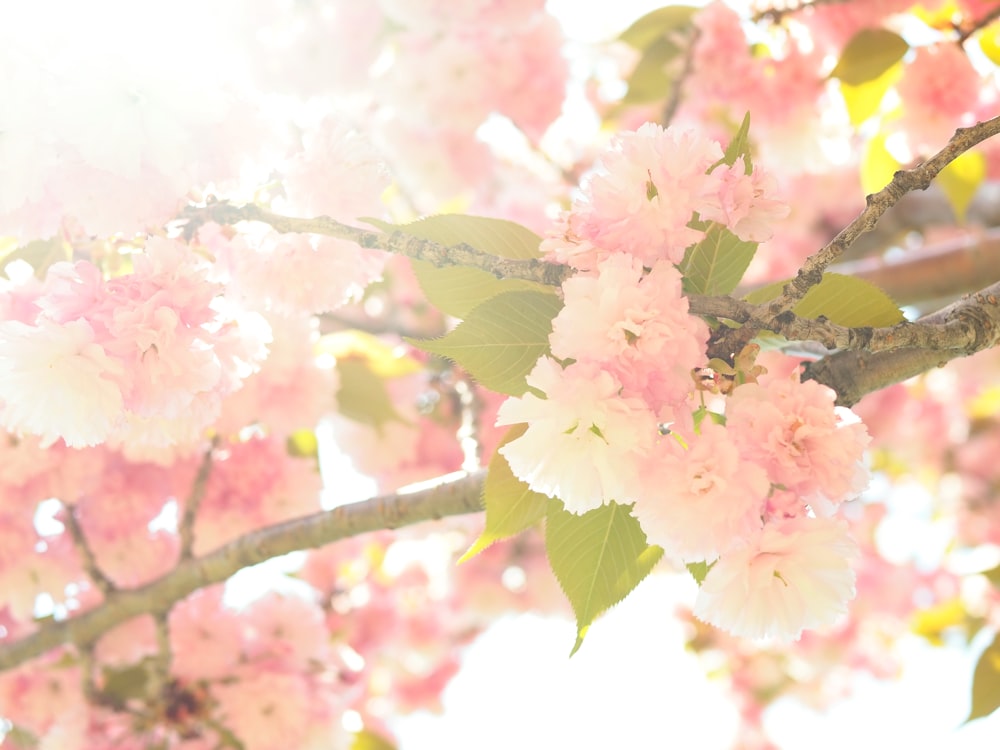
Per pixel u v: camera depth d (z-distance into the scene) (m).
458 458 1.70
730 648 2.53
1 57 0.82
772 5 1.45
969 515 2.43
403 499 1.00
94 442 0.79
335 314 1.74
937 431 2.42
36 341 0.78
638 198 0.77
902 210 1.95
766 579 0.75
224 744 1.23
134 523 1.25
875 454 2.44
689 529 0.75
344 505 1.03
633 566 0.83
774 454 0.76
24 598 1.24
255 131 0.85
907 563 2.52
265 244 0.86
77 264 0.80
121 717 1.23
